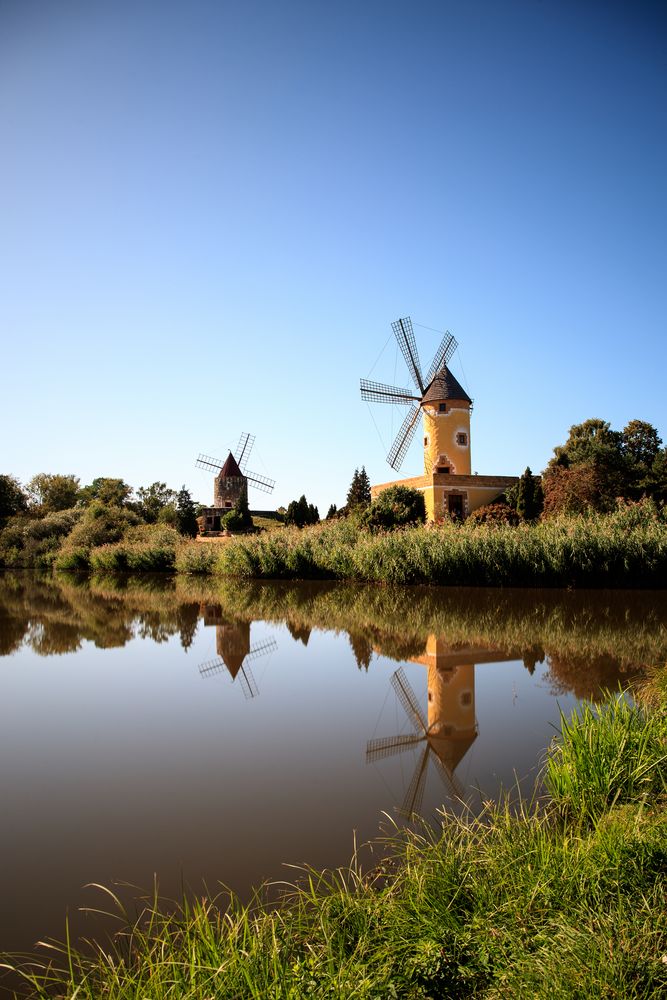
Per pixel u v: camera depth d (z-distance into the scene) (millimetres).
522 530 24781
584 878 3662
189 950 3266
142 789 6328
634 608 17766
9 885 4641
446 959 3143
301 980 2990
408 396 44469
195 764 6984
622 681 9820
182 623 17328
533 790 5934
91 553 43062
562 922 3258
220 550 34469
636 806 4730
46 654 13242
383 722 8359
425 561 24516
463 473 42562
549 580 23219
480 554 23797
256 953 3154
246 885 4527
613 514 25406
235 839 5211
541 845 4086
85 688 10414
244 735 7957
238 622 17344
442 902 3654
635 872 3641
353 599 21719
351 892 4250
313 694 9828
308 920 3826
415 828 5281
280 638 14742
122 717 8820
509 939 3244
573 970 2869
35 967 3719
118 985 3236
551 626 15125
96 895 4480
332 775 6570
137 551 39562
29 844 5242
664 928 3090
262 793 6148
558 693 9367
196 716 8820
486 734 7711
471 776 6398
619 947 2965
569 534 23203
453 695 9445
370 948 3354
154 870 4793
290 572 30547
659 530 22609
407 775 6500
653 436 47844
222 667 11812
